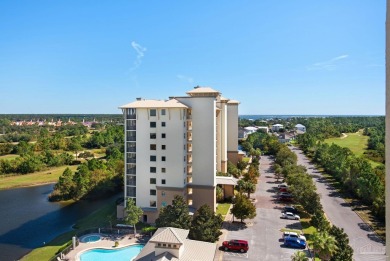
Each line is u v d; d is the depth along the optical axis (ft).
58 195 294.66
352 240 172.14
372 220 203.82
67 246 172.14
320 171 361.71
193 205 226.79
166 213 180.86
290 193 260.62
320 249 126.41
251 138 568.82
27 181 367.04
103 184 300.40
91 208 267.80
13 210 262.88
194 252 132.87
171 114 215.51
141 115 219.82
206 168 226.79
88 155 499.51
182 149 214.69
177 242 126.11
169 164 216.54
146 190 220.02
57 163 449.89
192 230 164.25
